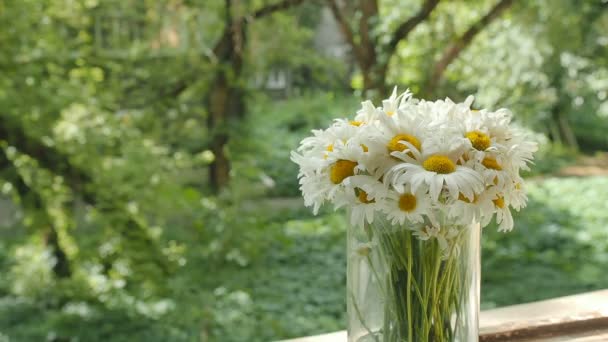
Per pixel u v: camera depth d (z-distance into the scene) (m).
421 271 0.95
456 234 0.94
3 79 4.52
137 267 4.73
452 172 0.88
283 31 5.31
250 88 5.38
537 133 8.52
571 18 6.07
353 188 0.92
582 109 9.62
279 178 7.77
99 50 4.84
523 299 4.23
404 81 5.55
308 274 4.79
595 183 7.57
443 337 0.97
